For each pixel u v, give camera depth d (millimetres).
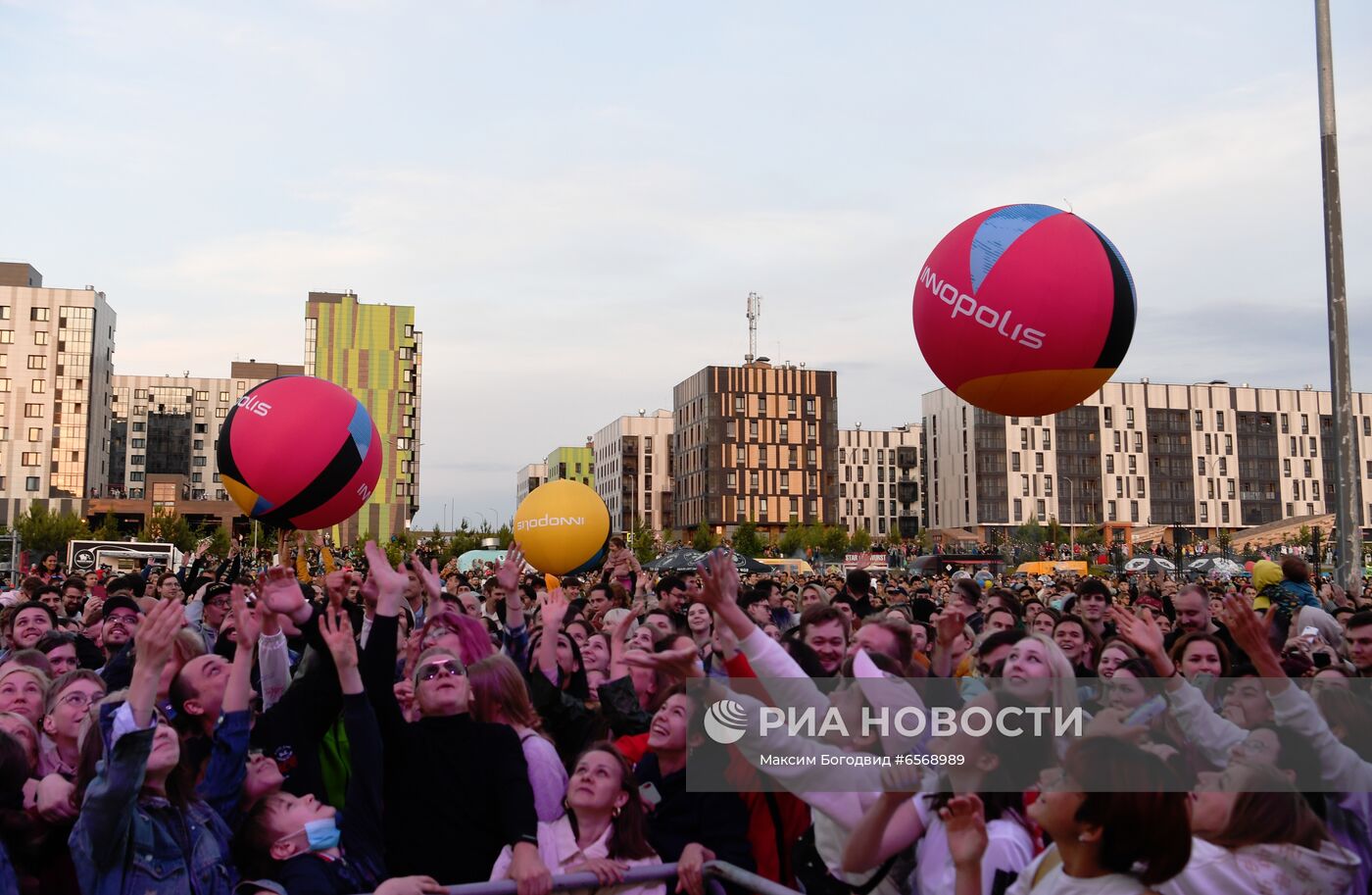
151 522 96750
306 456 8375
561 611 6555
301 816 4332
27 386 119500
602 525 13000
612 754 4535
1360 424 132125
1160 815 3041
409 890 4027
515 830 4359
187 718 5078
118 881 3947
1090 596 9062
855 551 119625
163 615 4105
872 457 153125
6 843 4105
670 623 7855
